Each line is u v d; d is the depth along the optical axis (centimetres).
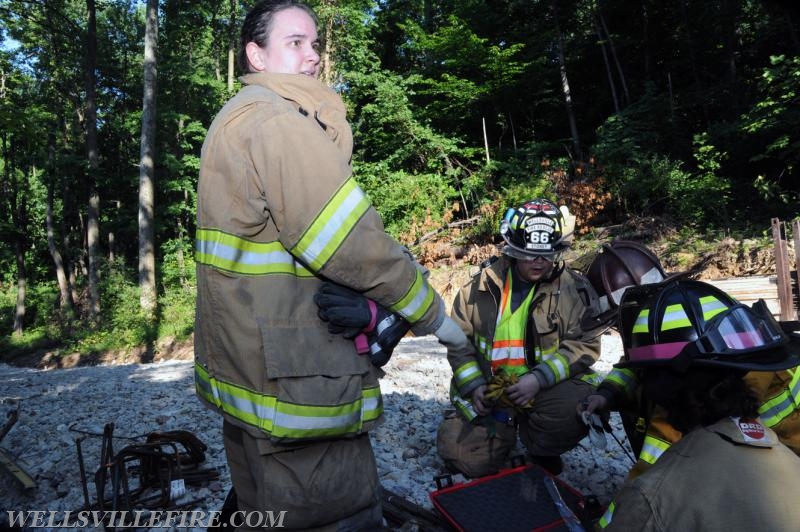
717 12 2123
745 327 170
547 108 2617
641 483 166
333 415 181
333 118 196
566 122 2606
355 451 195
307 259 176
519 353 331
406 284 182
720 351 166
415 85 2664
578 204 1670
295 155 173
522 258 310
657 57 2553
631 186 1625
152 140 2350
